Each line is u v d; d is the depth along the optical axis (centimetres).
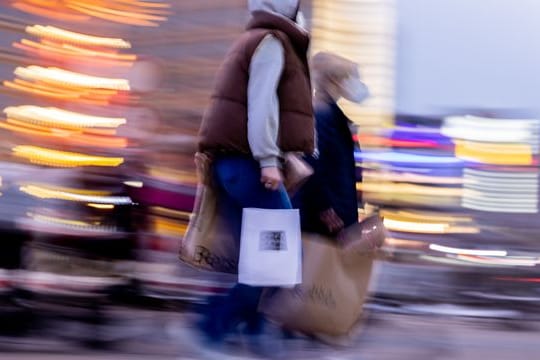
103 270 577
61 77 659
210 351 453
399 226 787
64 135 620
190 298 581
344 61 495
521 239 789
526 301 739
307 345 484
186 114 653
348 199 478
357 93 497
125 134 629
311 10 807
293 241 429
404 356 541
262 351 468
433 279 733
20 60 677
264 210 426
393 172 827
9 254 558
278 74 416
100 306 558
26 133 625
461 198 823
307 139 423
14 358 503
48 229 566
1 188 569
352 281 476
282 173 427
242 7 680
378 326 632
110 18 688
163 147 628
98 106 641
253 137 412
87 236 573
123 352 526
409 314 701
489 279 753
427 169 831
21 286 556
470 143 861
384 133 846
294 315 470
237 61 421
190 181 615
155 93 662
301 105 423
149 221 598
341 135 482
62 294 558
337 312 472
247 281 423
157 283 588
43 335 547
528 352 600
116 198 589
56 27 691
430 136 852
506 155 862
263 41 418
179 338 477
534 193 834
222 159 425
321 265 471
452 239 781
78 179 584
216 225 438
